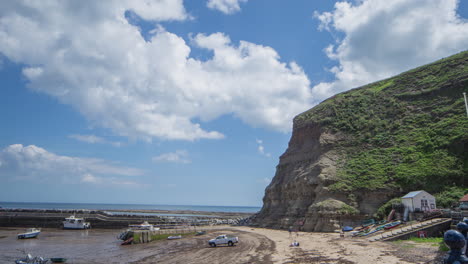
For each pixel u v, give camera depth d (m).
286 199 79.94
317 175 68.94
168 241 61.66
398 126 71.88
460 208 42.00
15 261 40.50
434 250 30.47
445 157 56.78
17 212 103.06
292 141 94.12
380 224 49.34
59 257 45.28
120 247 55.94
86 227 93.06
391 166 61.62
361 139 73.94
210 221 109.31
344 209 56.59
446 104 68.88
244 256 37.19
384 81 92.62
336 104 88.81
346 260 29.31
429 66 83.69
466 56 77.12
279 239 51.44
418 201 47.94
